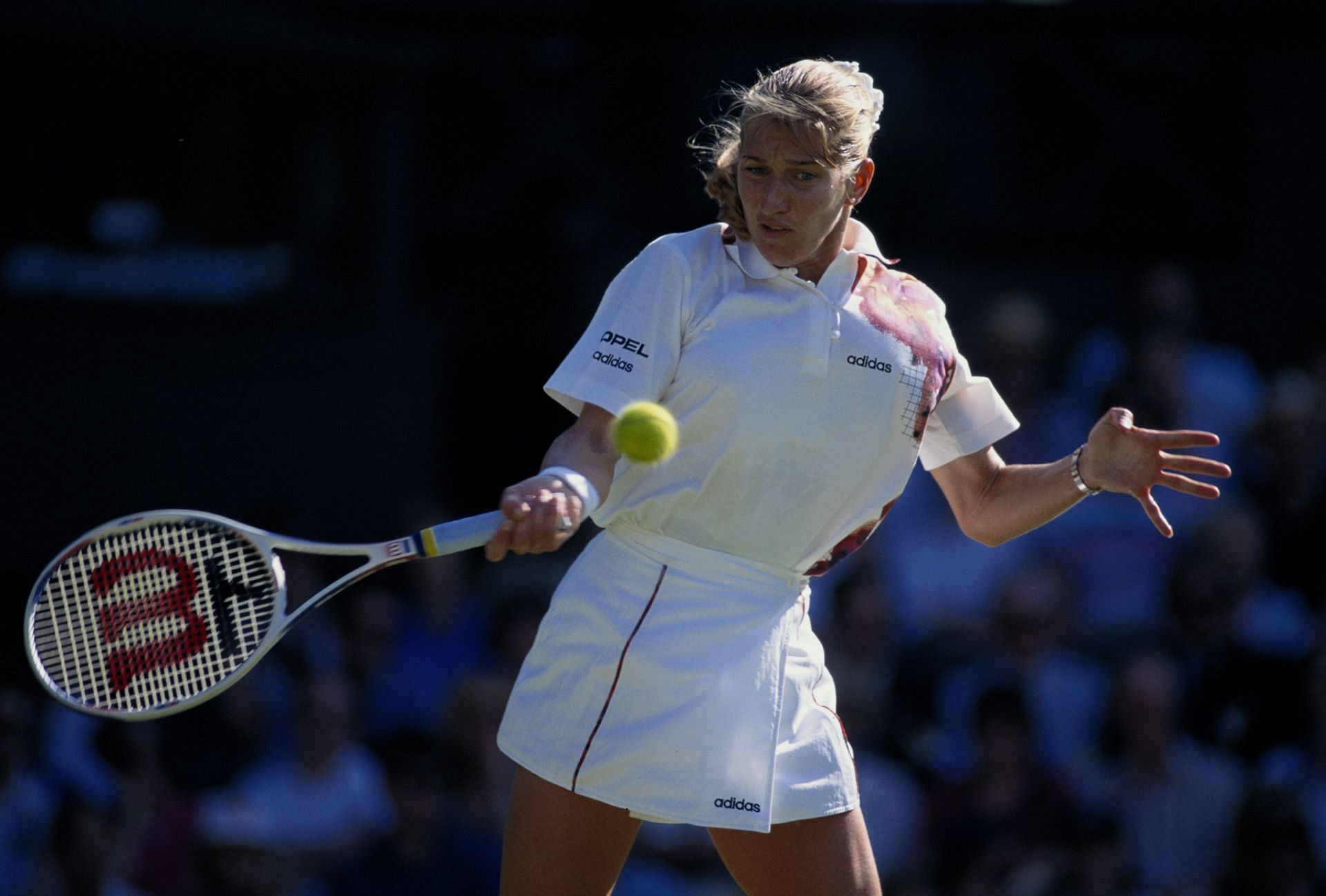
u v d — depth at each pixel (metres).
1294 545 27.92
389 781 22.89
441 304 30.69
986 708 23.88
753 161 10.02
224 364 29.88
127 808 24.28
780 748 10.55
